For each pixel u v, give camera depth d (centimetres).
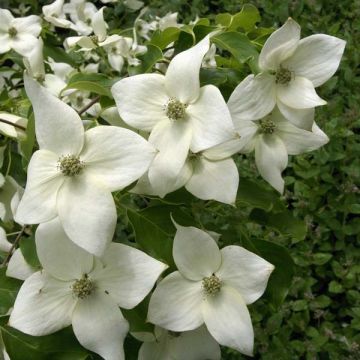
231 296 31
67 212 28
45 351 30
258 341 61
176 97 31
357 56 81
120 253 30
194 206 38
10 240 40
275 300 35
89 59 64
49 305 30
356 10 89
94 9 68
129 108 31
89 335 30
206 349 33
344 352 62
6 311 33
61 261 30
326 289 71
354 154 72
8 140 40
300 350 61
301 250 66
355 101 76
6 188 40
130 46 54
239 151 34
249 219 37
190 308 31
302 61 32
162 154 30
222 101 29
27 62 48
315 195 70
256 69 31
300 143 35
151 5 100
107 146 29
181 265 31
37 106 29
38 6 96
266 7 92
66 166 29
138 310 32
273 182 35
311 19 89
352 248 68
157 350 33
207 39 30
